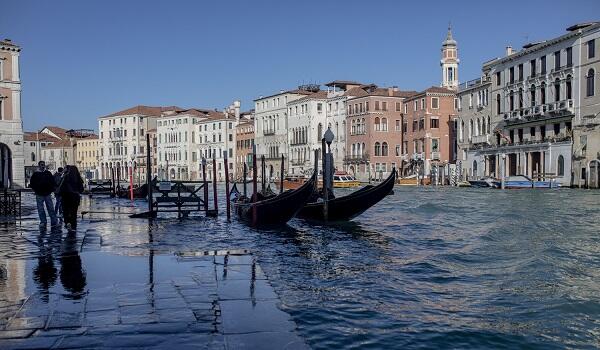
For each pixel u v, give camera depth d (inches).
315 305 289.4
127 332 176.4
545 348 230.1
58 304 208.5
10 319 188.7
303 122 2913.4
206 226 657.0
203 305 210.5
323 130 2898.6
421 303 298.5
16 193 653.3
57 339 168.4
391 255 463.8
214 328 182.5
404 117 2613.2
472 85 2285.9
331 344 229.1
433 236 597.6
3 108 1616.6
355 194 689.0
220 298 221.8
